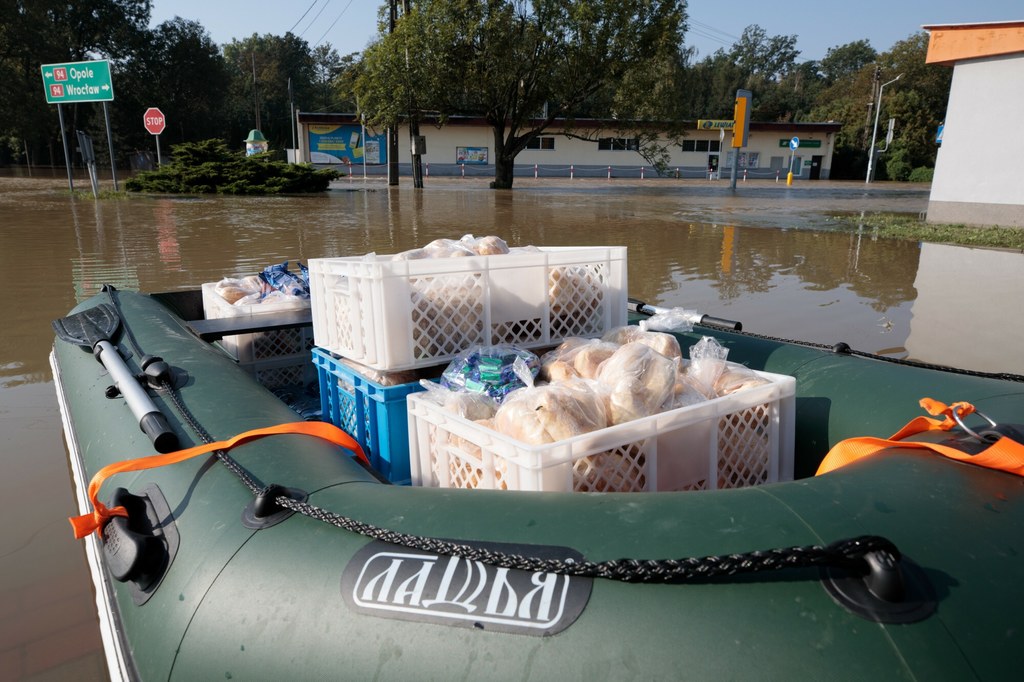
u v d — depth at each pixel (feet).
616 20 84.28
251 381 8.48
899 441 5.32
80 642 6.89
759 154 151.84
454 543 4.35
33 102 140.05
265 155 77.41
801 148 153.38
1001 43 48.65
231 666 4.53
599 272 9.55
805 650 3.45
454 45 83.66
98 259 30.14
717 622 3.62
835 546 3.63
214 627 4.69
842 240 39.60
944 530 3.96
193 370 8.36
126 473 6.62
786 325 19.33
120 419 7.82
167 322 11.07
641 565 3.77
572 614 3.85
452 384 7.54
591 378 7.29
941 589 3.61
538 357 8.64
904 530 3.96
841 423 7.90
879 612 3.49
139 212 51.29
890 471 4.73
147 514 5.84
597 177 140.26
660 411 6.51
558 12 82.69
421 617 4.12
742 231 44.11
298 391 12.50
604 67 87.04
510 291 8.64
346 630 4.27
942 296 23.53
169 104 180.14
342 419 9.32
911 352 16.65
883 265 30.35
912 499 4.27
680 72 110.93
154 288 23.97
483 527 4.50
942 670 3.32
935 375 7.69
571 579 3.99
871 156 149.59
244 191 73.36
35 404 13.16
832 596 3.61
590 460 5.72
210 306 13.97
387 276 7.63
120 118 170.09
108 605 6.07
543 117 127.65
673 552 3.97
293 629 4.42
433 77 82.64
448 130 132.26
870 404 7.72
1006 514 4.11
